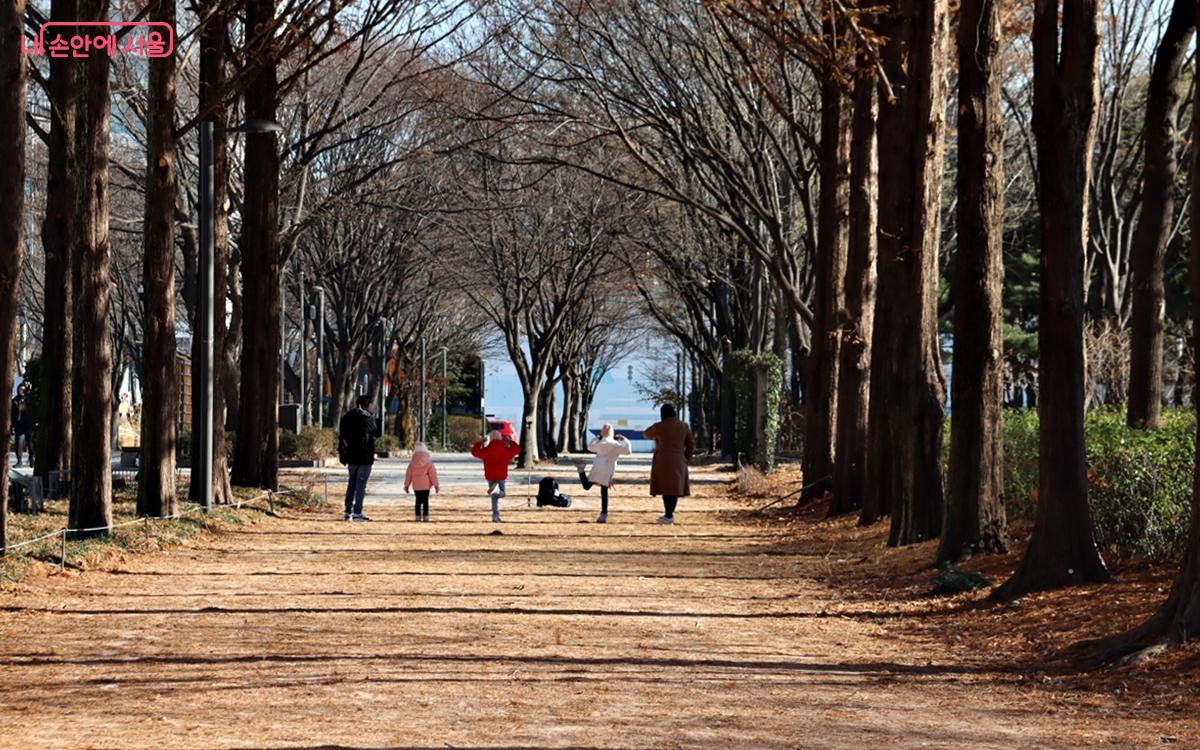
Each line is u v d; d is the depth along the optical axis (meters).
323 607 17.92
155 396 28.38
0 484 20.92
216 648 14.45
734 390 55.03
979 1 21.34
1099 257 48.66
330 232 71.38
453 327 103.19
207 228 31.84
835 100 35.66
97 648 14.41
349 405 75.75
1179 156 53.41
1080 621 15.52
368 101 53.09
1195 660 12.75
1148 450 18.72
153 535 25.83
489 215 62.59
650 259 68.12
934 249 25.64
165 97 28.19
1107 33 47.69
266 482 38.78
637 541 28.84
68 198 33.41
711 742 9.95
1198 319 14.27
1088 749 9.87
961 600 18.45
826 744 9.95
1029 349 66.25
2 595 18.17
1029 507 23.67
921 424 25.41
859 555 25.12
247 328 38.50
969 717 11.17
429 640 15.17
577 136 46.75
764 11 28.91
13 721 10.59
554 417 86.88
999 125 21.81
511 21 41.03
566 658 14.02
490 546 27.36
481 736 10.05
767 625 17.03
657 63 39.66
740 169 42.47
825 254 36.34
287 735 10.02
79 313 24.58
